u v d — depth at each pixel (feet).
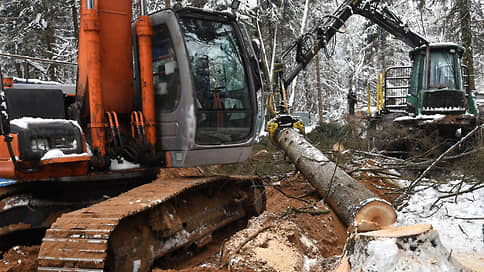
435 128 32.60
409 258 10.18
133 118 16.06
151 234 12.82
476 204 21.50
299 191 26.94
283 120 32.81
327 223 20.26
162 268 13.73
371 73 104.27
